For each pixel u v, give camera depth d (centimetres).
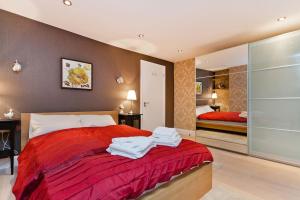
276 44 280
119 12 235
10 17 242
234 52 337
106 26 279
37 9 231
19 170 166
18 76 250
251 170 243
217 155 312
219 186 197
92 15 245
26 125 247
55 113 277
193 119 450
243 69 322
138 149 140
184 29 286
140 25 274
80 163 125
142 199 123
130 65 398
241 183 204
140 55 419
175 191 146
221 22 261
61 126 244
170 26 276
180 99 488
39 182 122
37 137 214
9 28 242
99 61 343
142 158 137
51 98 281
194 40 334
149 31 296
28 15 249
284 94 272
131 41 342
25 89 256
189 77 466
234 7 220
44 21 266
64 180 108
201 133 411
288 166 259
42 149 165
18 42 249
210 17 246
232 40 334
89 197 95
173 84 507
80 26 280
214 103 379
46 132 229
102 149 157
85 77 321
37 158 146
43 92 273
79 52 314
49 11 236
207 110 397
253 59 308
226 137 352
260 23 263
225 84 355
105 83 354
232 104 344
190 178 162
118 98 375
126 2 212
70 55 302
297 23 262
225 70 354
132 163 127
